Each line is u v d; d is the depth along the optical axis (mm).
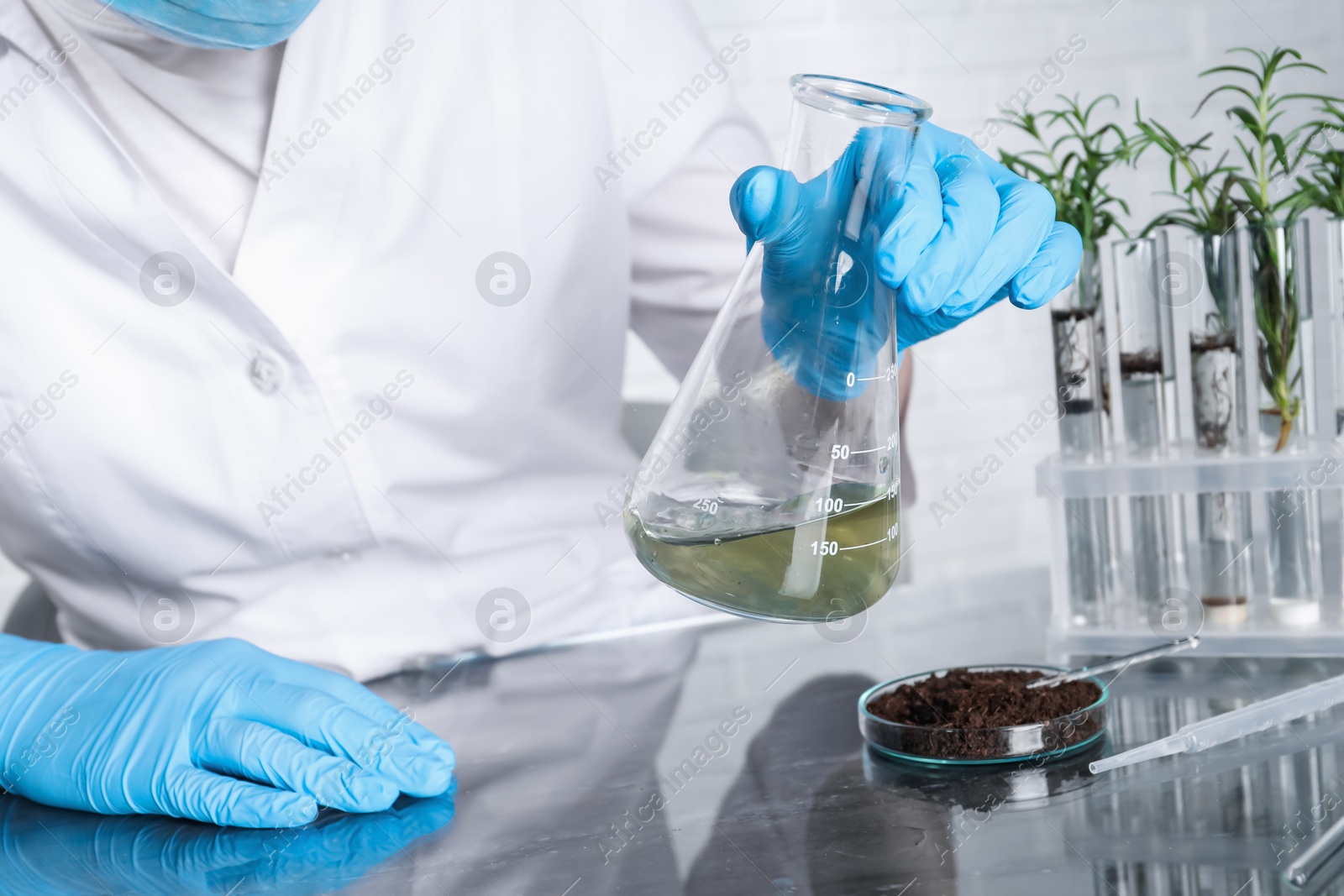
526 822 711
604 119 1222
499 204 1146
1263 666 902
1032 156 2273
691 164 1286
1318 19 2344
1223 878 571
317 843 707
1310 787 676
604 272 1266
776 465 608
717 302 1313
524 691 989
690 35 1314
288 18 894
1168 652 881
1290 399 926
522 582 1238
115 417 1045
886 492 635
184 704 811
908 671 957
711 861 633
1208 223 982
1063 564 982
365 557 1171
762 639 1084
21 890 659
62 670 909
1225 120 2354
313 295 1063
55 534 1123
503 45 1134
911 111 624
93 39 1002
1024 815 665
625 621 1249
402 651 1131
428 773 756
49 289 1021
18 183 980
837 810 689
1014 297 909
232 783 753
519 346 1183
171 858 700
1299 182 995
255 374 1053
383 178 1075
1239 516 934
